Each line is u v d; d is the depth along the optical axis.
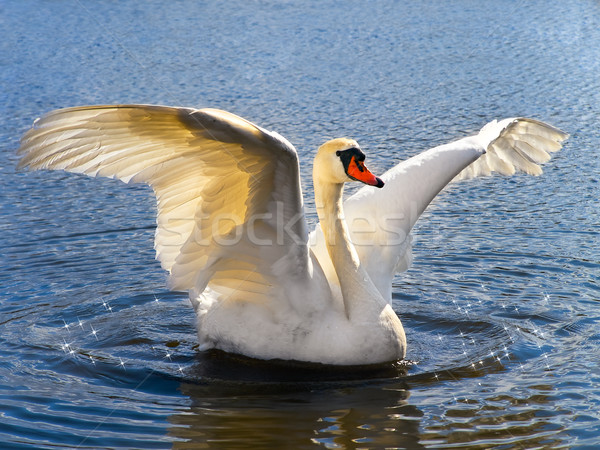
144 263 13.84
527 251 14.10
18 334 10.99
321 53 31.28
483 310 11.84
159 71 28.45
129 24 36.28
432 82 27.22
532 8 39.56
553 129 12.15
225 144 8.16
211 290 10.70
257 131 8.04
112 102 24.50
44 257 14.00
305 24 36.28
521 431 7.98
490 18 37.47
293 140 20.66
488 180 18.44
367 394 9.02
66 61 30.16
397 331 9.95
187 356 10.30
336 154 10.05
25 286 12.77
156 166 8.70
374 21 36.94
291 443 7.77
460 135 21.17
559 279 12.92
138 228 15.53
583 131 21.67
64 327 11.32
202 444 7.77
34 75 28.20
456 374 9.61
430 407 8.62
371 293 9.97
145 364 10.03
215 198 8.90
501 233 15.02
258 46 32.25
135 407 8.71
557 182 18.00
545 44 32.56
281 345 9.94
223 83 26.84
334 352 9.80
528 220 15.67
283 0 41.88
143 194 17.77
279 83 26.94
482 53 31.28
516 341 10.62
